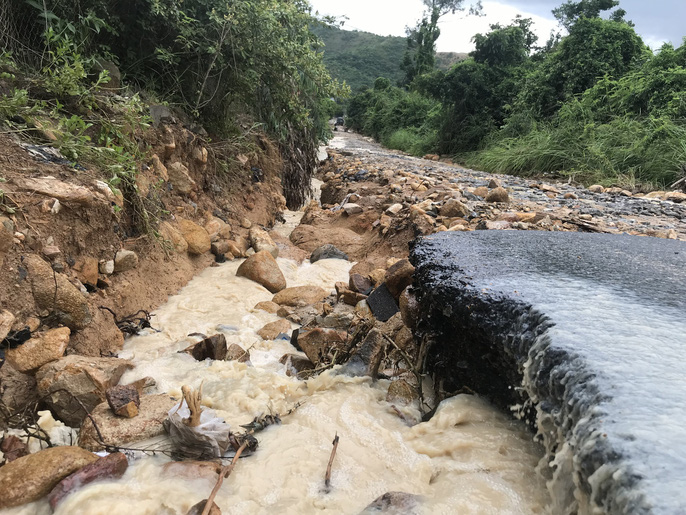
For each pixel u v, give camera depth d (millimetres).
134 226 4488
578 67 16734
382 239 6477
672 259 3312
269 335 3998
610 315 2299
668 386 1751
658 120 11852
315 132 11789
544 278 2824
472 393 2682
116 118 4668
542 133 14938
